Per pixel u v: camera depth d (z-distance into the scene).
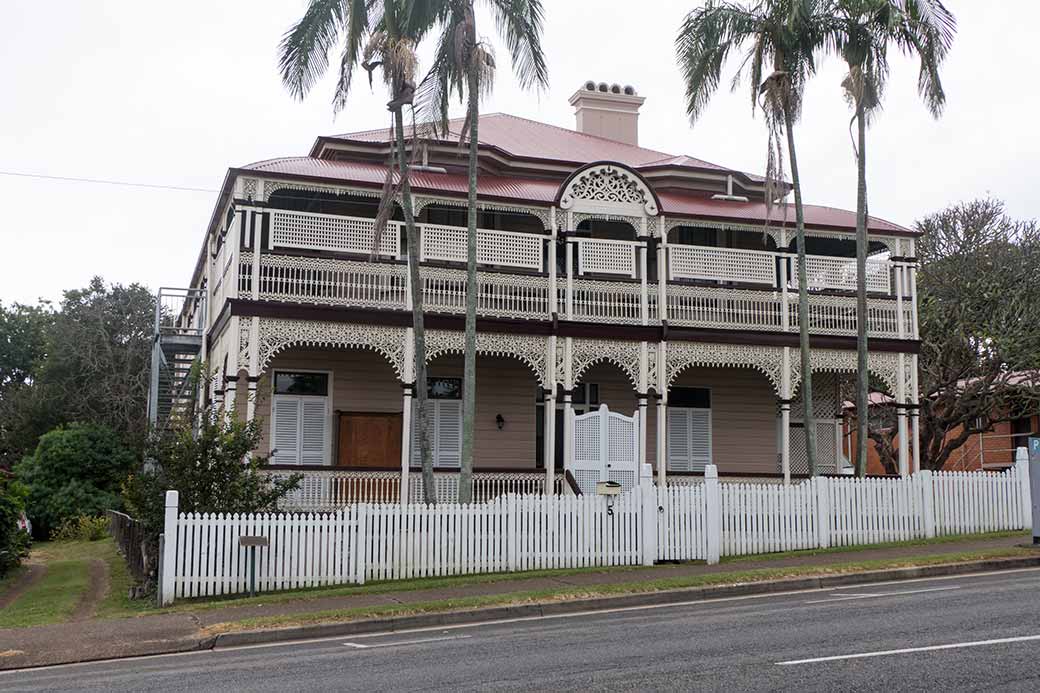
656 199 23.91
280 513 18.59
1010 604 11.89
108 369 46.19
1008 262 33.53
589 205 23.55
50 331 47.44
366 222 22.11
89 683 9.69
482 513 17.19
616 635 11.16
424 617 13.21
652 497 17.88
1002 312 33.09
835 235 25.42
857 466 22.78
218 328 23.33
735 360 24.25
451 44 19.83
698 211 25.00
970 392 33.12
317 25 20.00
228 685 9.18
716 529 18.03
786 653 9.45
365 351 24.50
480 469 22.53
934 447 34.84
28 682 10.01
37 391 45.03
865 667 8.63
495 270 23.52
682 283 25.34
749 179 28.80
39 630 12.74
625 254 23.78
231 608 14.18
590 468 22.86
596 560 17.61
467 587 15.52
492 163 27.11
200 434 18.11
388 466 23.62
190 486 17.03
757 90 21.78
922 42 22.48
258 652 11.43
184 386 26.00
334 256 22.33
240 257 21.12
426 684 8.77
